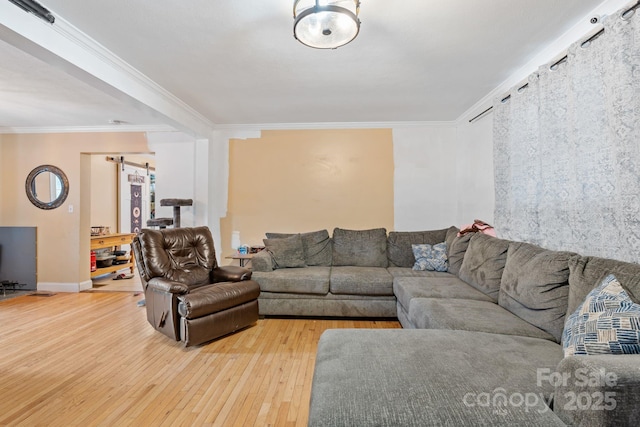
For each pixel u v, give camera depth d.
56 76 2.80
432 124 4.40
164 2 1.83
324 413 1.09
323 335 1.78
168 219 4.20
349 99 3.50
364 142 4.48
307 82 3.02
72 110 3.77
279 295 3.41
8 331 3.05
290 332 3.06
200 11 1.91
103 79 2.43
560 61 2.17
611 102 1.73
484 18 2.01
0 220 4.64
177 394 2.01
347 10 1.60
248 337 2.93
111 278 5.52
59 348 2.68
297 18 1.65
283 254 3.74
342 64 2.63
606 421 0.96
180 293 2.69
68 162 4.60
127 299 4.18
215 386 2.10
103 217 6.09
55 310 3.71
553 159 2.26
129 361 2.45
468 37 2.24
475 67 2.72
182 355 2.55
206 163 4.46
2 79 2.87
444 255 3.64
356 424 1.04
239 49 2.38
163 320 2.78
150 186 7.50
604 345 1.23
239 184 4.61
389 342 1.63
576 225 2.03
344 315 3.36
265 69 2.72
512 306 2.15
